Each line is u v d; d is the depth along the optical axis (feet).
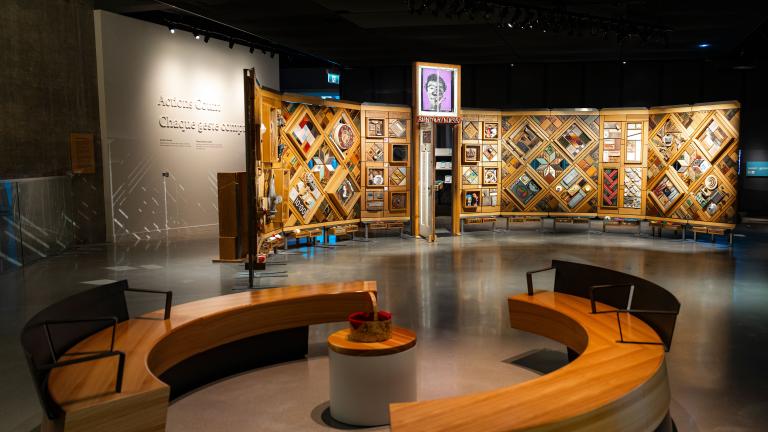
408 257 34.19
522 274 28.99
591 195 45.37
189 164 46.70
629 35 42.83
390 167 42.24
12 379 15.38
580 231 46.70
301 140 36.32
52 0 36.40
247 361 16.39
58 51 36.88
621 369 10.87
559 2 36.42
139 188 42.57
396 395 12.60
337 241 41.01
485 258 33.81
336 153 39.32
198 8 39.09
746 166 57.06
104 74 39.78
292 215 36.35
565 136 45.39
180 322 14.08
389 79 63.26
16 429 12.37
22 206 32.12
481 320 20.80
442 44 50.55
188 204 46.78
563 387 9.93
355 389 12.47
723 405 13.47
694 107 39.47
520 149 45.93
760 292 24.99
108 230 40.60
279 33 46.62
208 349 14.85
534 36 46.91
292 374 15.89
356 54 55.98
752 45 55.01
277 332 16.97
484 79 61.82
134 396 9.68
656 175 42.52
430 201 40.63
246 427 12.53
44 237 34.40
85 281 27.73
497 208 46.24
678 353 17.24
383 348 12.42
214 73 48.80
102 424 9.30
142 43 42.34
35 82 35.37
